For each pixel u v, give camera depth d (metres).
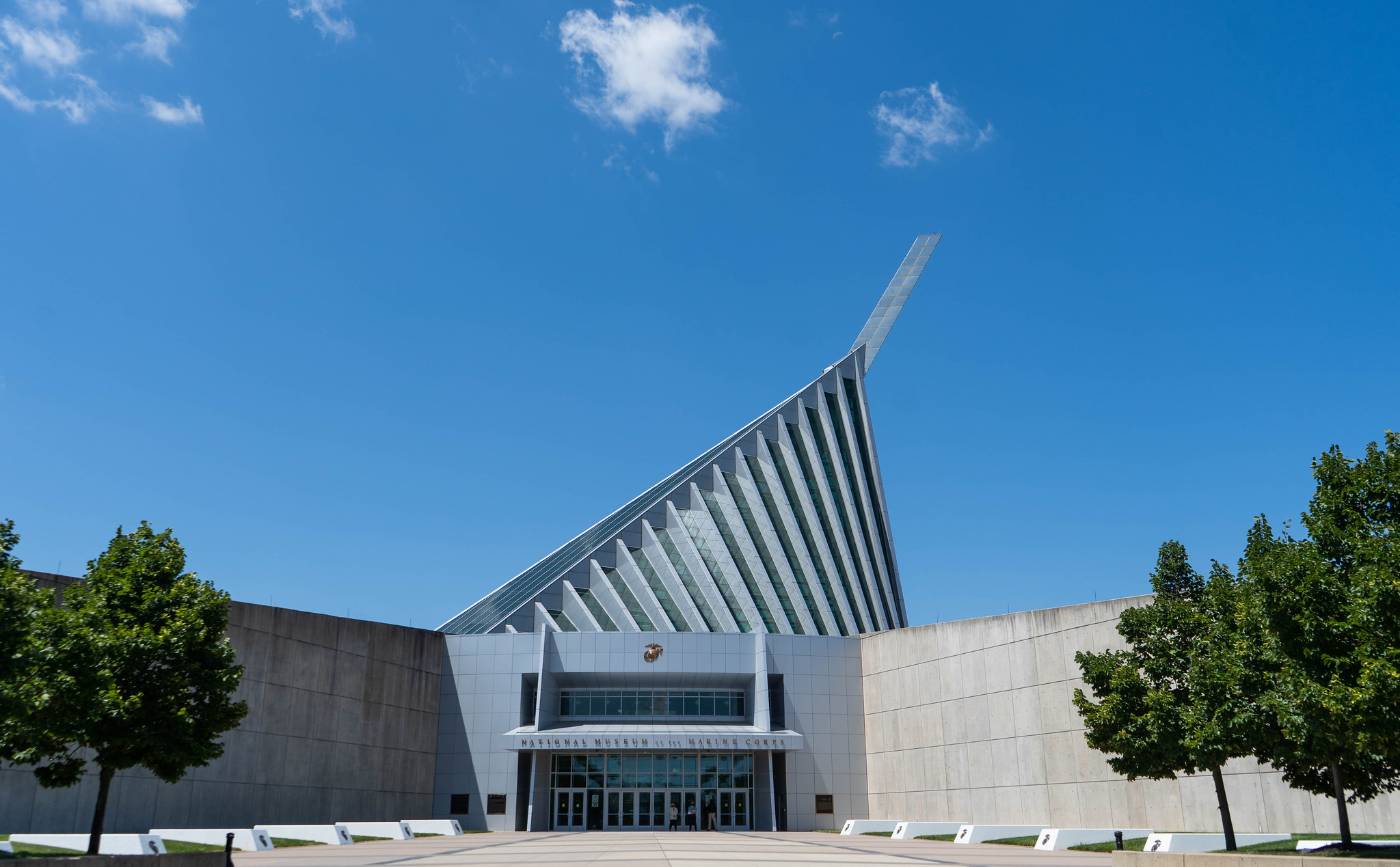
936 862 25.00
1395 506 21.14
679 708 53.59
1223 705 24.34
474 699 51.50
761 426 67.69
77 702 21.73
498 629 54.94
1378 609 19.05
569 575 58.12
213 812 37.00
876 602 62.56
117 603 23.95
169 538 25.39
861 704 52.06
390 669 48.09
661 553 58.75
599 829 49.19
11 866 19.20
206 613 24.62
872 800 50.47
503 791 50.00
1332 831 31.27
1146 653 28.97
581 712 53.44
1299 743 21.33
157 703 23.23
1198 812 34.88
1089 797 38.53
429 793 49.78
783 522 62.66
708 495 63.59
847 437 72.00
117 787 33.59
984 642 45.06
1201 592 29.02
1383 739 19.02
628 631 53.84
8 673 19.38
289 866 23.83
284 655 41.44
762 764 50.66
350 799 44.03
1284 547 22.88
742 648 52.09
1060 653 41.03
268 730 40.03
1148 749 27.38
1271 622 21.66
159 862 21.48
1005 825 39.25
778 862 24.50
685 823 49.69
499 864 24.03
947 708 46.47
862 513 68.56
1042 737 41.16
